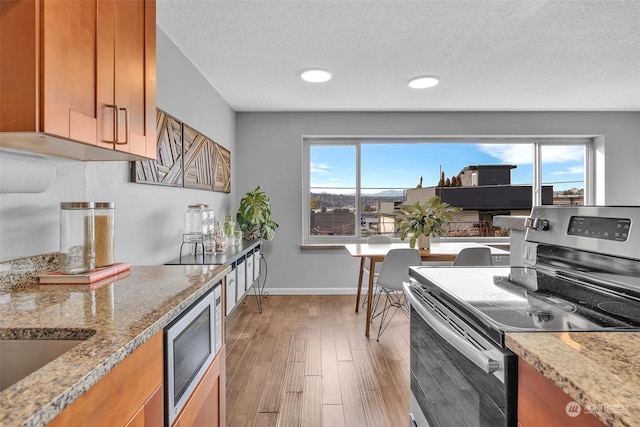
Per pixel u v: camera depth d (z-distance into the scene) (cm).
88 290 115
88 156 135
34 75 83
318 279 430
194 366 113
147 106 136
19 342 81
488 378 74
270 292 428
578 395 48
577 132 423
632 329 71
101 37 106
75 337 81
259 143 425
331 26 227
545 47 257
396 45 254
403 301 395
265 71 298
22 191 114
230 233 315
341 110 419
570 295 99
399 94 362
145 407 81
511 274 127
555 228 124
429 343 112
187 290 114
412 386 132
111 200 175
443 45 254
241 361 244
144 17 134
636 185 425
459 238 446
